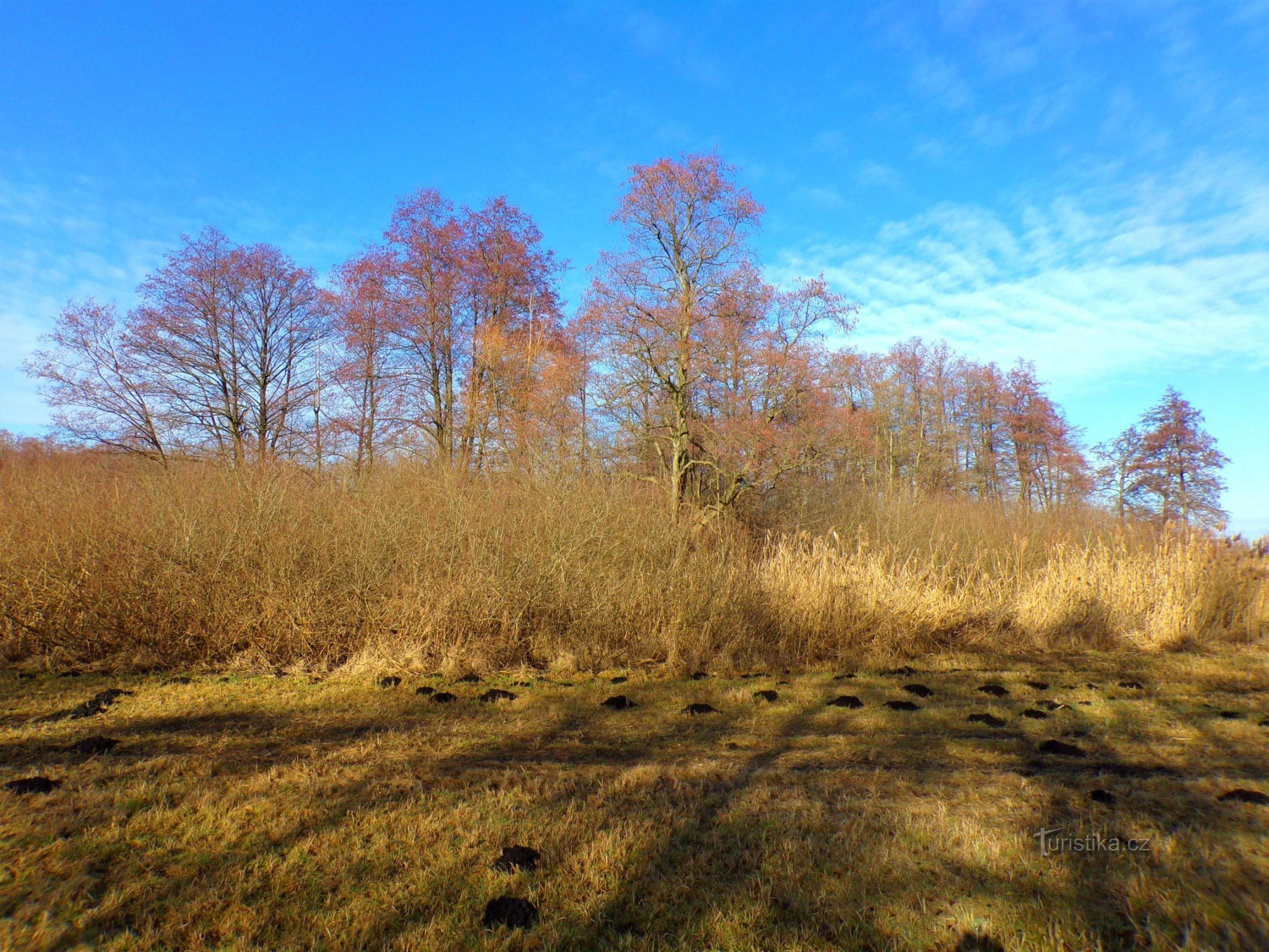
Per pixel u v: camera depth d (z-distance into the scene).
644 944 3.02
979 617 10.71
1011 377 36.16
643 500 12.74
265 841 3.91
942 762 5.32
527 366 24.50
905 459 34.16
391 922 3.19
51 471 11.78
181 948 2.99
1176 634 10.02
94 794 4.45
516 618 9.23
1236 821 4.09
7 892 3.34
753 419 17.98
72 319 22.59
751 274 18.83
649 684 8.02
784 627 9.62
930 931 3.11
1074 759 5.35
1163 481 28.97
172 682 7.79
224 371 26.03
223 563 9.20
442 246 26.25
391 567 9.65
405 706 6.99
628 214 19.33
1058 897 3.35
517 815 4.24
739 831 4.04
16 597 8.80
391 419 25.20
